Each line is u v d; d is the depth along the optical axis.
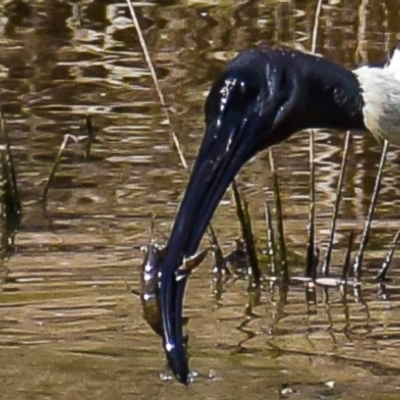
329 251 10.40
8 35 16.47
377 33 15.86
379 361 8.62
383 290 10.05
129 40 16.28
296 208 11.64
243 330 9.18
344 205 11.67
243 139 7.30
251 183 12.15
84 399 8.03
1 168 11.76
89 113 13.85
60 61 15.48
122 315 9.43
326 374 8.39
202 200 7.19
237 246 10.62
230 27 16.64
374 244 10.95
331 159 12.63
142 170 12.52
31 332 9.11
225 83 7.33
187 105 14.02
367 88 8.02
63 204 11.84
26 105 14.09
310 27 16.34
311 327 9.24
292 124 7.61
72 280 10.14
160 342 8.93
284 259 10.31
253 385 8.26
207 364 8.57
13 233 11.19
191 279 10.27
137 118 13.70
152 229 11.25
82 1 17.73
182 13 17.27
